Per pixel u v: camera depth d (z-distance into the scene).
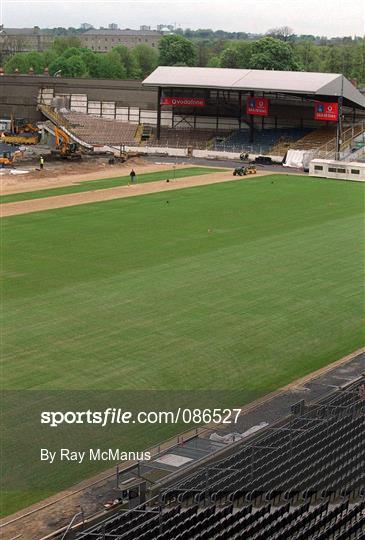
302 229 103.38
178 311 70.56
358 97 176.12
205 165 165.25
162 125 195.38
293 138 182.50
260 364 59.81
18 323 66.75
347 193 132.38
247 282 79.50
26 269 82.69
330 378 57.31
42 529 40.00
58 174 145.88
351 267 85.62
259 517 40.84
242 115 189.50
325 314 70.69
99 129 190.62
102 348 61.88
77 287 76.75
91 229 101.31
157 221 106.62
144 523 38.94
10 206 115.62
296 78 174.25
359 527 41.72
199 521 39.69
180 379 56.88
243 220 108.38
